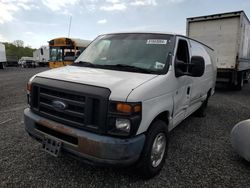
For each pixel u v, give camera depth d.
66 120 2.83
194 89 4.76
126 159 2.62
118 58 3.72
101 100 2.58
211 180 3.26
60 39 16.98
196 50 4.97
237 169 3.59
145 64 3.49
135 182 3.13
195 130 5.43
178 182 3.18
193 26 12.21
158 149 3.26
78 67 3.71
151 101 2.88
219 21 11.39
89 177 3.20
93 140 2.58
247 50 13.38
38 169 3.35
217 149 4.34
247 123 3.72
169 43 3.73
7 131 4.84
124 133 2.61
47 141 3.01
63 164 3.51
